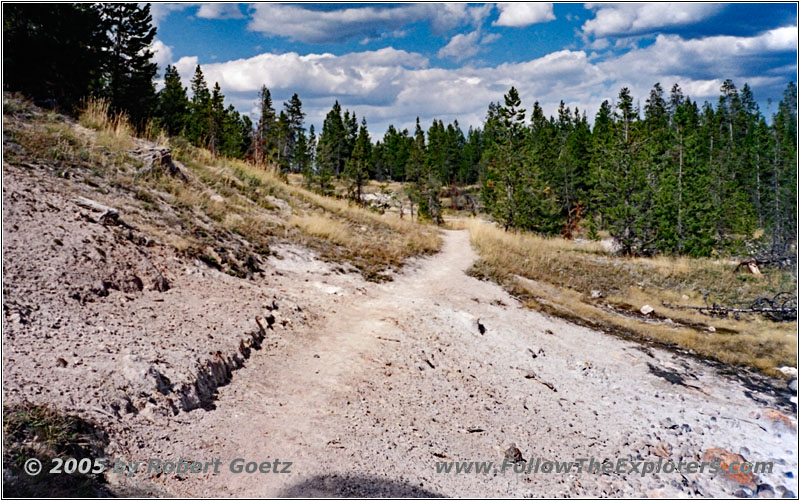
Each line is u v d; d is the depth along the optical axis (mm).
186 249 11375
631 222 36812
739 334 17641
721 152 71750
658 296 22297
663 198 36750
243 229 14930
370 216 24984
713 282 24594
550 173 63000
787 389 12648
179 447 5539
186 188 15938
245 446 5953
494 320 13766
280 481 5438
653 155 39875
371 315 11828
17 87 18438
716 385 12508
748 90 88500
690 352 15031
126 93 32656
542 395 10180
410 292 14523
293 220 18047
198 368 6996
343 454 6250
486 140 88812
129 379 6086
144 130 21906
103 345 6598
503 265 21156
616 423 9539
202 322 8516
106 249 9156
